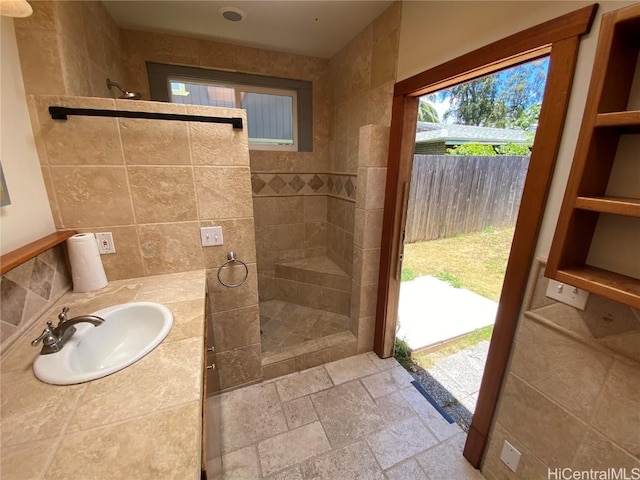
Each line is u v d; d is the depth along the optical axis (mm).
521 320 1075
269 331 2379
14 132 1028
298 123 2678
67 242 1207
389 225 1853
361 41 2014
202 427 770
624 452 824
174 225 1427
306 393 1783
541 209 961
